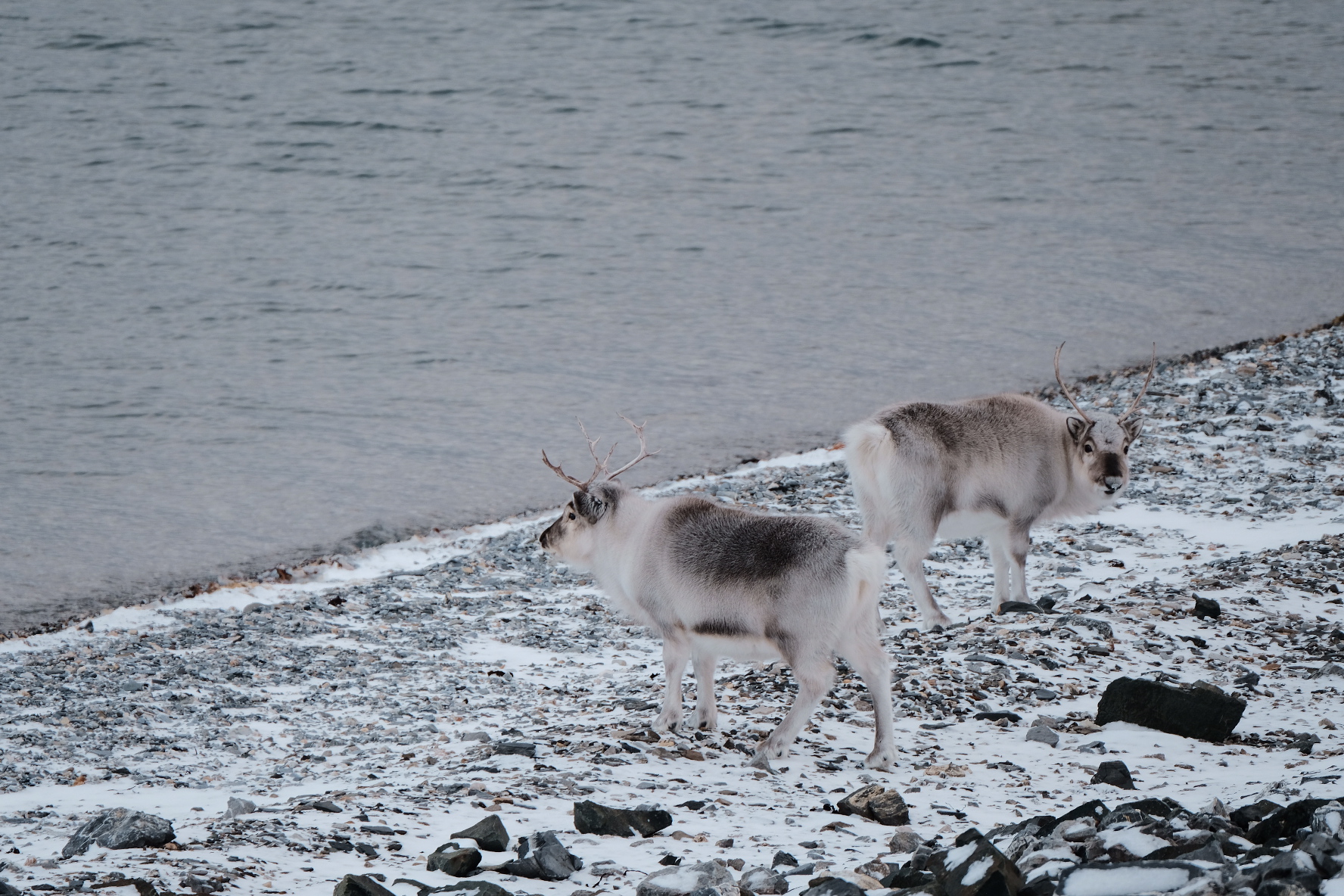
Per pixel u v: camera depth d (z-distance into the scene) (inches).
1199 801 1181.1
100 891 933.8
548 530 1601.9
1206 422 2979.8
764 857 1079.0
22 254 5231.3
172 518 2802.7
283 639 2100.1
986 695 1610.5
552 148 7126.0
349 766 1549.0
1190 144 7150.6
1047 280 4793.3
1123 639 1795.0
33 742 1679.4
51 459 3174.2
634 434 3331.7
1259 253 5088.6
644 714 1609.3
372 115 7770.7
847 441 1932.8
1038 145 7155.5
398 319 4466.0
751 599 1391.5
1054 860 926.4
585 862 1062.4
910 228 5649.6
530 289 4832.7
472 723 1699.1
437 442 3294.8
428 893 956.0
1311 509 2439.7
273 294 4766.2
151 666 1989.4
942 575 2256.4
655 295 4739.2
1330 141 7150.6
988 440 1939.0
